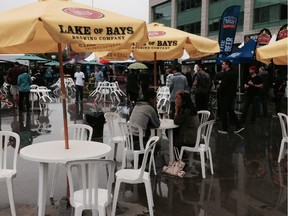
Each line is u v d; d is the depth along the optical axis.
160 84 24.30
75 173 6.18
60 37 3.53
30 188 5.54
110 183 3.75
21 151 4.40
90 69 38.03
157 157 7.41
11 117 13.52
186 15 41.25
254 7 29.67
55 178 5.16
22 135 9.91
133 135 5.97
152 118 6.14
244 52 12.88
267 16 28.50
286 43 6.47
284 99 19.09
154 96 6.39
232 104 10.28
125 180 4.45
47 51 5.62
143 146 5.94
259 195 5.33
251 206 4.92
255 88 11.52
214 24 35.78
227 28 13.33
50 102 19.19
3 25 3.52
